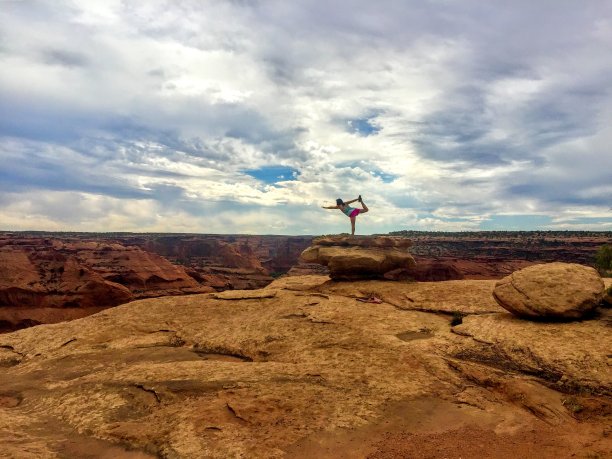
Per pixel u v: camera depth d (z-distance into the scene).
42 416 14.30
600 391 13.06
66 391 16.05
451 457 10.48
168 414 13.22
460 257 102.44
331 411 13.07
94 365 20.27
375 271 31.19
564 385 13.71
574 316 17.53
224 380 15.50
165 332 25.61
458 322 21.27
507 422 12.17
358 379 15.56
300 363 18.03
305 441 11.48
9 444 11.61
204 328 25.33
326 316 23.78
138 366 18.86
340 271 31.19
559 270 19.39
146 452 11.35
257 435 11.77
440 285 27.88
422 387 14.71
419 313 23.61
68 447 11.79
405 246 32.69
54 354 22.67
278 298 28.91
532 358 15.42
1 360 23.02
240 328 24.14
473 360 16.41
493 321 19.34
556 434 11.31
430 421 12.48
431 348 18.00
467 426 12.10
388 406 13.41
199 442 11.45
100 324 26.84
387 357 17.52
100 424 12.98
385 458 10.61
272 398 13.73
